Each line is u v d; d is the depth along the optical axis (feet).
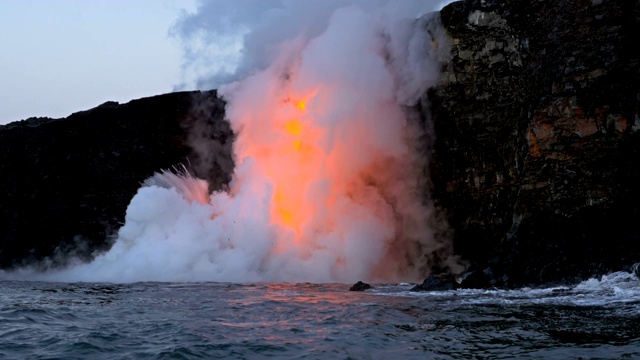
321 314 47.91
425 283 67.72
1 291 70.33
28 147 124.06
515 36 84.07
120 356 33.45
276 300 58.03
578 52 76.07
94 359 32.83
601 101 72.84
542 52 79.97
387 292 65.46
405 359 32.91
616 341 35.58
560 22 79.15
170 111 115.34
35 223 121.70
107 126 118.52
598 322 41.65
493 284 67.15
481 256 89.92
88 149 119.03
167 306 53.62
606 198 70.49
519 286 65.98
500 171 87.61
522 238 73.67
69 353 33.96
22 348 35.06
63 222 119.24
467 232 92.17
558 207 72.74
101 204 116.98
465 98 91.25
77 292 68.44
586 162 72.43
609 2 75.61
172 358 33.04
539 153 75.41
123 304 55.26
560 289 61.41
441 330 40.01
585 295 56.24
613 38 74.28
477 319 44.01
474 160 91.04
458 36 89.45
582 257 67.51
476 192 90.79
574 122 73.92
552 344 35.14
